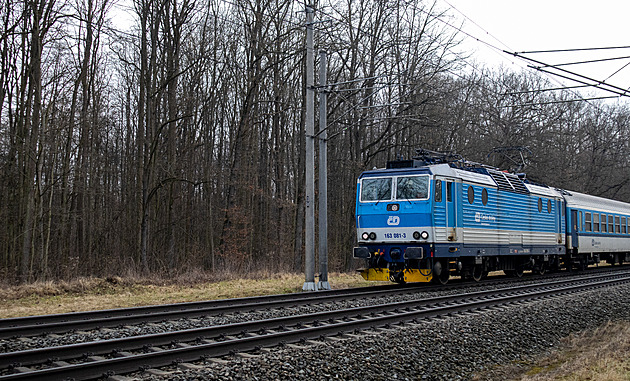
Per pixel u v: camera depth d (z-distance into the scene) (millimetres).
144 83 26469
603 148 47844
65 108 23594
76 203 29797
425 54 28844
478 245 18531
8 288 16094
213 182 27281
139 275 20203
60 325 9586
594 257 28375
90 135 27641
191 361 7637
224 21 28578
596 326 12492
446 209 17109
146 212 23234
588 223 27047
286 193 33031
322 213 17547
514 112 33719
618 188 48438
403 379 7723
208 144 29938
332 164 35625
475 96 33094
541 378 8070
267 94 31141
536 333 11172
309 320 10758
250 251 28156
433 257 16766
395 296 15250
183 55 27422
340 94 28094
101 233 28469
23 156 21188
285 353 8016
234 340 8273
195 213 30516
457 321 11086
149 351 8117
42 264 21078
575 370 8484
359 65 29516
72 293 16141
